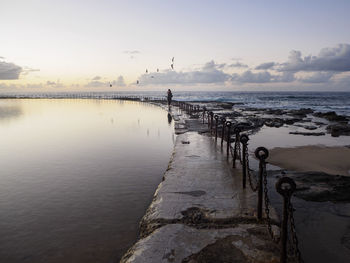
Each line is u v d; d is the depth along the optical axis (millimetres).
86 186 5559
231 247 3043
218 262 2783
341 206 4641
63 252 3301
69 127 14258
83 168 6844
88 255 3236
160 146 9508
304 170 7047
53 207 4574
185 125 14203
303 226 4004
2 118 18922
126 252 3244
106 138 11055
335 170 7043
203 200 4371
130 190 5332
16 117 19547
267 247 3041
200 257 2865
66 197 5000
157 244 3119
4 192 5258
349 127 14883
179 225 3549
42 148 9195
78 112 23906
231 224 3592
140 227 3773
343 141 11438
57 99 57438
